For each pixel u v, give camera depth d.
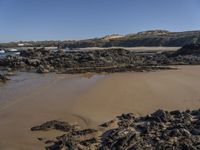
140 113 19.48
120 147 13.45
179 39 137.12
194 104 21.20
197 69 43.50
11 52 115.12
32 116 19.48
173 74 37.66
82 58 56.19
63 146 14.09
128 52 70.19
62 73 43.97
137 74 39.44
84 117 18.95
